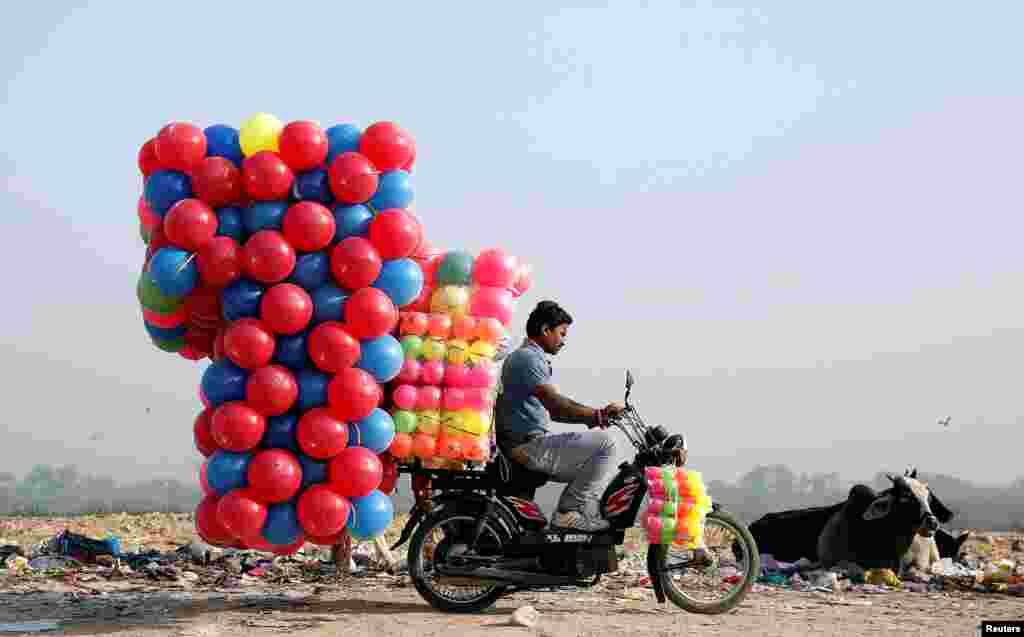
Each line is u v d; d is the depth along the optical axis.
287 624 7.07
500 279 7.81
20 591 9.05
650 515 7.45
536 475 7.85
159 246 7.29
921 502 10.39
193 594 8.88
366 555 10.78
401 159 7.38
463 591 7.80
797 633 6.86
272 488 6.92
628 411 7.78
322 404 7.11
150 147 7.40
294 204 7.21
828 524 11.03
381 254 7.29
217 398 7.02
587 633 6.71
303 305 6.98
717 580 8.12
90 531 15.30
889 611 8.05
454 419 7.60
